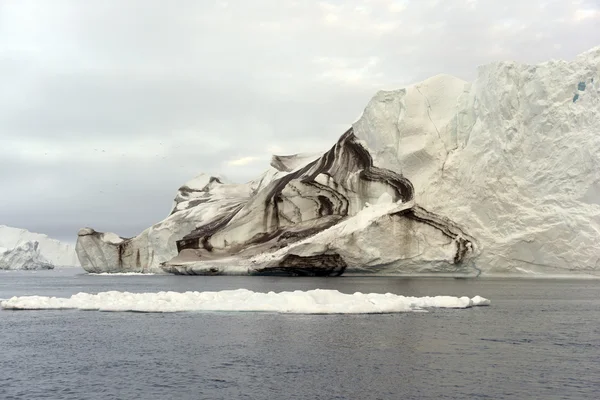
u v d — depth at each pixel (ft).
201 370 72.38
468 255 250.98
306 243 261.03
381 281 234.17
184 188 399.65
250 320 109.40
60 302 132.77
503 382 66.64
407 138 274.77
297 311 119.34
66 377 70.13
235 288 203.72
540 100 255.91
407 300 129.49
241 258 294.46
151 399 61.57
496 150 257.75
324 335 93.66
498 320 111.86
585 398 61.16
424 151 268.21
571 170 248.52
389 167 278.05
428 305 131.13
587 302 147.74
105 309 125.49
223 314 118.01
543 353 81.15
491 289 190.60
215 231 321.52
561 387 64.80
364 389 64.23
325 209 291.99
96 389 65.21
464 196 260.01
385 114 281.54
